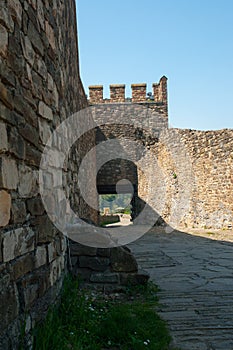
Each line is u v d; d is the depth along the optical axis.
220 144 13.39
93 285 4.52
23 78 2.58
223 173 13.23
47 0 3.44
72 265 4.59
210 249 8.83
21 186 2.46
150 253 8.30
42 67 3.17
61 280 3.65
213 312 3.80
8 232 2.15
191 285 5.01
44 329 2.56
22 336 2.19
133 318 3.39
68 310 3.25
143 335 3.05
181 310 3.88
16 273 2.24
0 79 2.12
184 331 3.27
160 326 3.29
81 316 3.21
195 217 14.91
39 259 2.79
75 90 7.16
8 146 2.21
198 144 14.70
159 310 3.88
